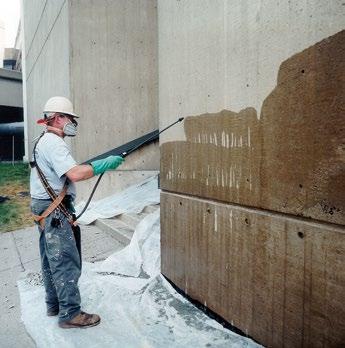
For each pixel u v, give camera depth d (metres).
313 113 1.93
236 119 2.53
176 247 3.39
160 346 2.50
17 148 24.38
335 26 1.78
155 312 3.01
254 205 2.41
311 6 1.90
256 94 2.33
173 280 3.47
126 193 6.64
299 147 2.04
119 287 3.53
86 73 7.34
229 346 2.45
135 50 7.45
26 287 3.70
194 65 2.98
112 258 4.16
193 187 3.09
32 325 2.88
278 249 2.22
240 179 2.53
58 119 2.78
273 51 2.17
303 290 2.05
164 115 3.53
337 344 1.86
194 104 3.01
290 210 2.12
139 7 7.38
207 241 2.93
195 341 2.54
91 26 7.36
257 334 2.43
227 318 2.72
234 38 2.50
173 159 3.39
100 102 7.46
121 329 2.76
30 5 14.45
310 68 1.93
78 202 7.45
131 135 7.60
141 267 4.00
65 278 2.71
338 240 1.83
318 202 1.93
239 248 2.57
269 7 2.18
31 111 15.77
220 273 2.79
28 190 9.84
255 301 2.43
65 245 2.68
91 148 7.45
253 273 2.44
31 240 5.48
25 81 17.56
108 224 5.41
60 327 2.81
